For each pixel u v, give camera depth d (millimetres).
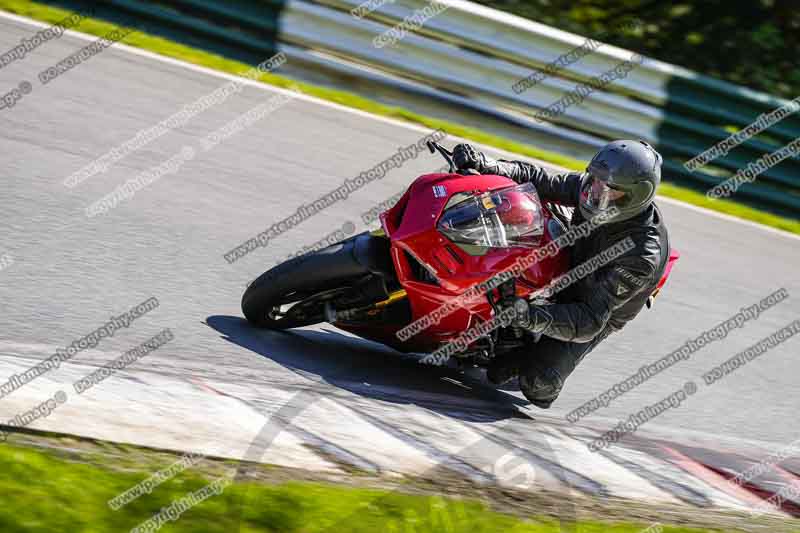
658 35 50375
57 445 11797
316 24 36500
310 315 18312
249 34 36531
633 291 17500
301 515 10625
